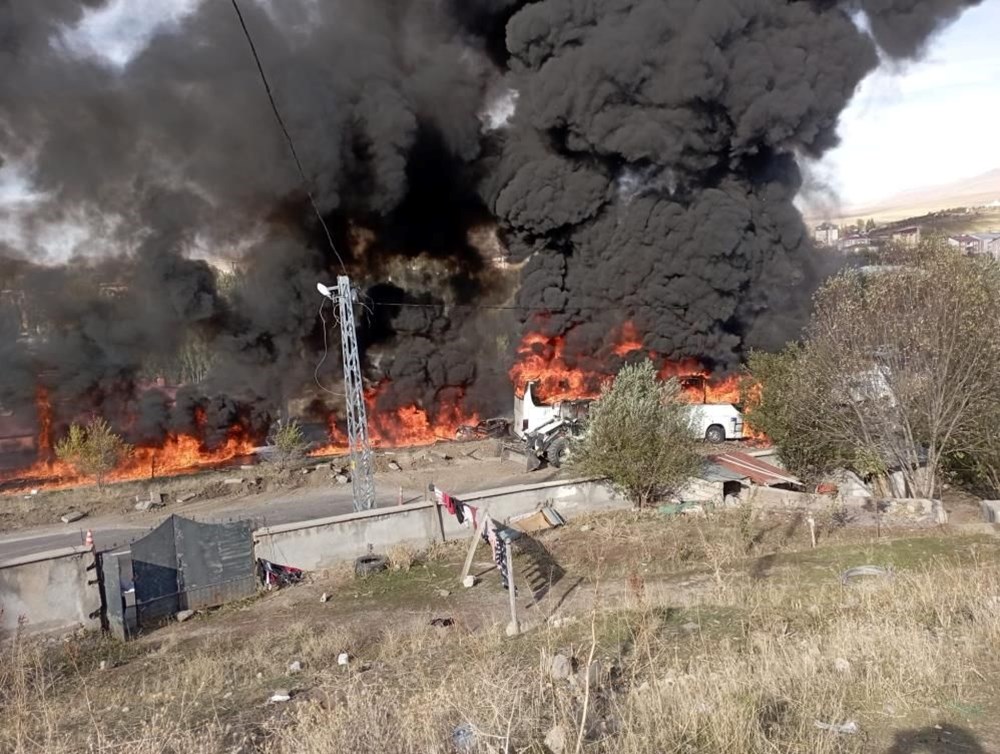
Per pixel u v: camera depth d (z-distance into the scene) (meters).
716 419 27.12
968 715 4.57
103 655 10.66
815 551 11.90
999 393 14.35
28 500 22.02
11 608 11.46
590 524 15.67
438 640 9.25
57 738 6.05
